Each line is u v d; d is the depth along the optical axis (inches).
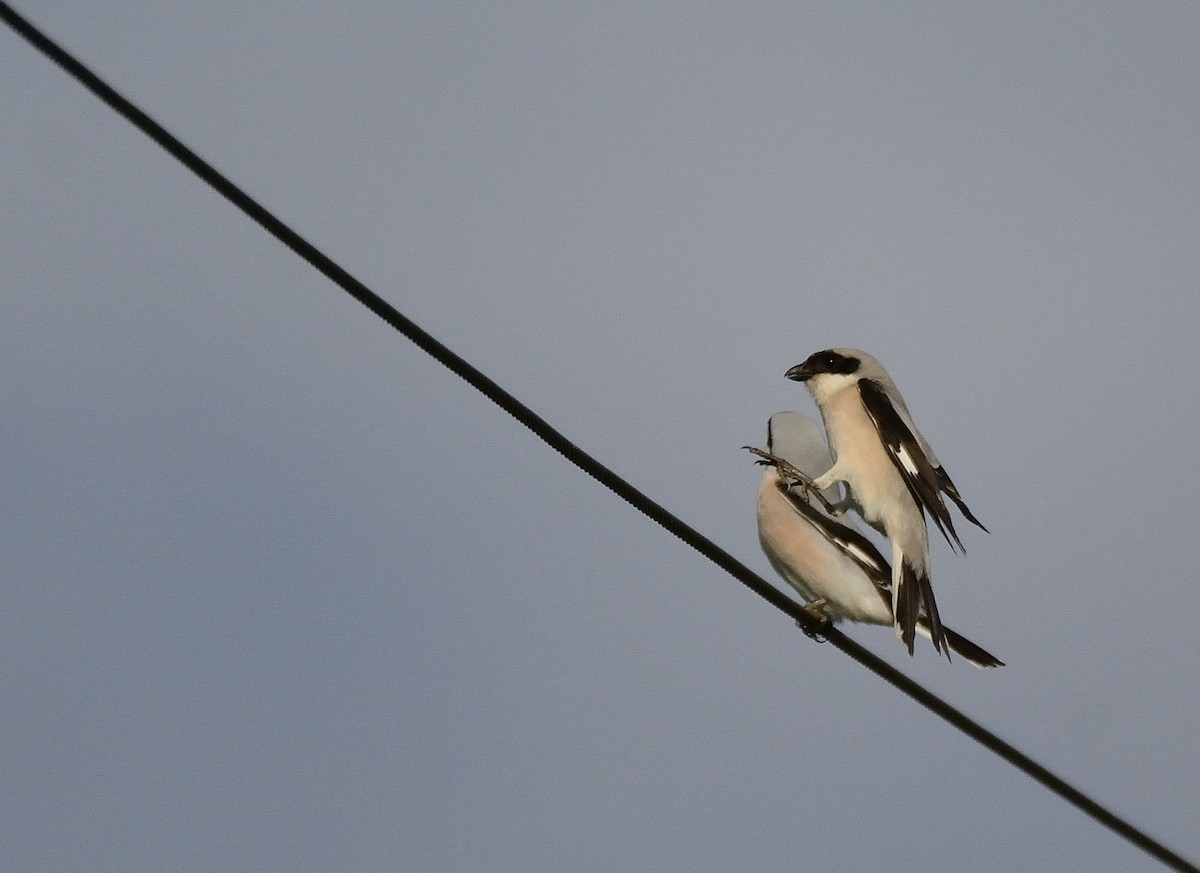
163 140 290.2
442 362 337.1
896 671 429.1
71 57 272.8
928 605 491.2
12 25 265.7
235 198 303.6
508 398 344.8
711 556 390.6
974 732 416.8
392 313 327.6
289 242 312.8
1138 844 414.3
